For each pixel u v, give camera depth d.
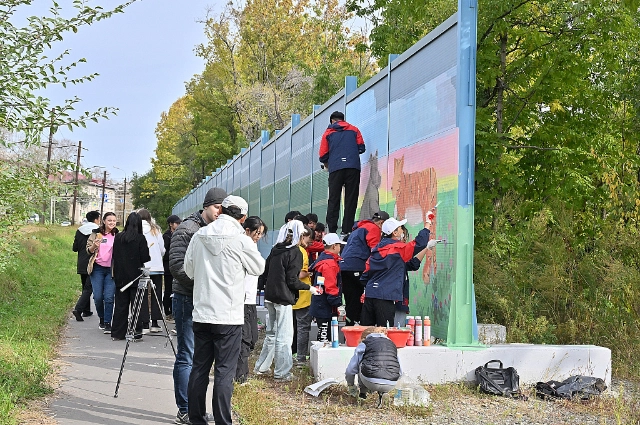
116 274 12.29
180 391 6.80
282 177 20.27
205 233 6.21
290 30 52.97
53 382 8.50
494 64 16.48
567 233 12.67
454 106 9.05
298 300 9.85
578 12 15.66
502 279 11.98
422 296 10.07
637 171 16.45
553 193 16.06
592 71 16.89
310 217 11.11
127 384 8.61
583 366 8.84
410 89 10.71
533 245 12.85
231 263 6.14
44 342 11.18
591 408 7.74
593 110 16.91
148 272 8.25
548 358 8.80
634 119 16.84
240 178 29.44
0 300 15.83
